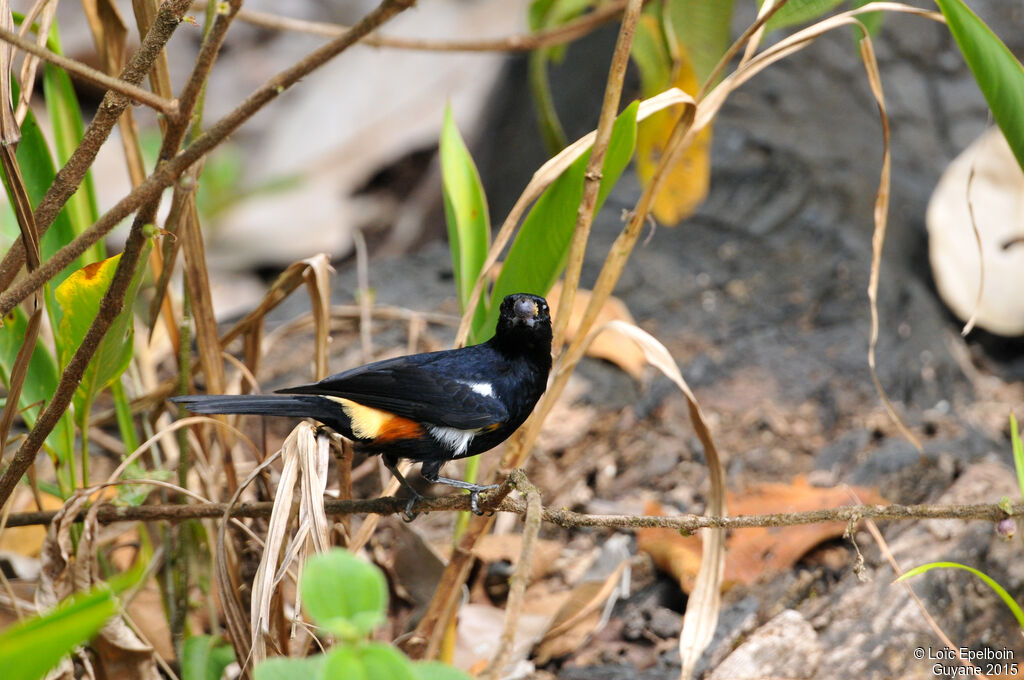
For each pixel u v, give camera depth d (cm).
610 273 709
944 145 1669
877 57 1781
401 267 1401
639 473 1071
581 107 1808
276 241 1980
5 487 615
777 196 1485
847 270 1368
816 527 934
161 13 520
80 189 764
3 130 556
